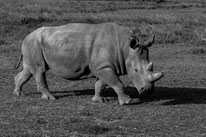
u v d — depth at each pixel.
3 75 29.91
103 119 19.77
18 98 23.77
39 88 23.75
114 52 22.38
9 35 49.62
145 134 17.72
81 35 22.83
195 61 36.75
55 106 22.05
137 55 21.97
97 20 61.59
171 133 17.88
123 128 18.47
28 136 17.39
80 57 22.78
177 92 25.75
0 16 60.44
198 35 49.09
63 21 59.56
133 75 22.09
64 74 23.44
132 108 21.70
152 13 73.50
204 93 25.55
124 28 22.89
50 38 23.23
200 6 92.50
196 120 19.67
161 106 22.20
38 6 74.06
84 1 98.75
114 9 82.81
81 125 18.62
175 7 89.25
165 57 38.53
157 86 27.53
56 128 18.41
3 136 17.41
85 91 25.72
